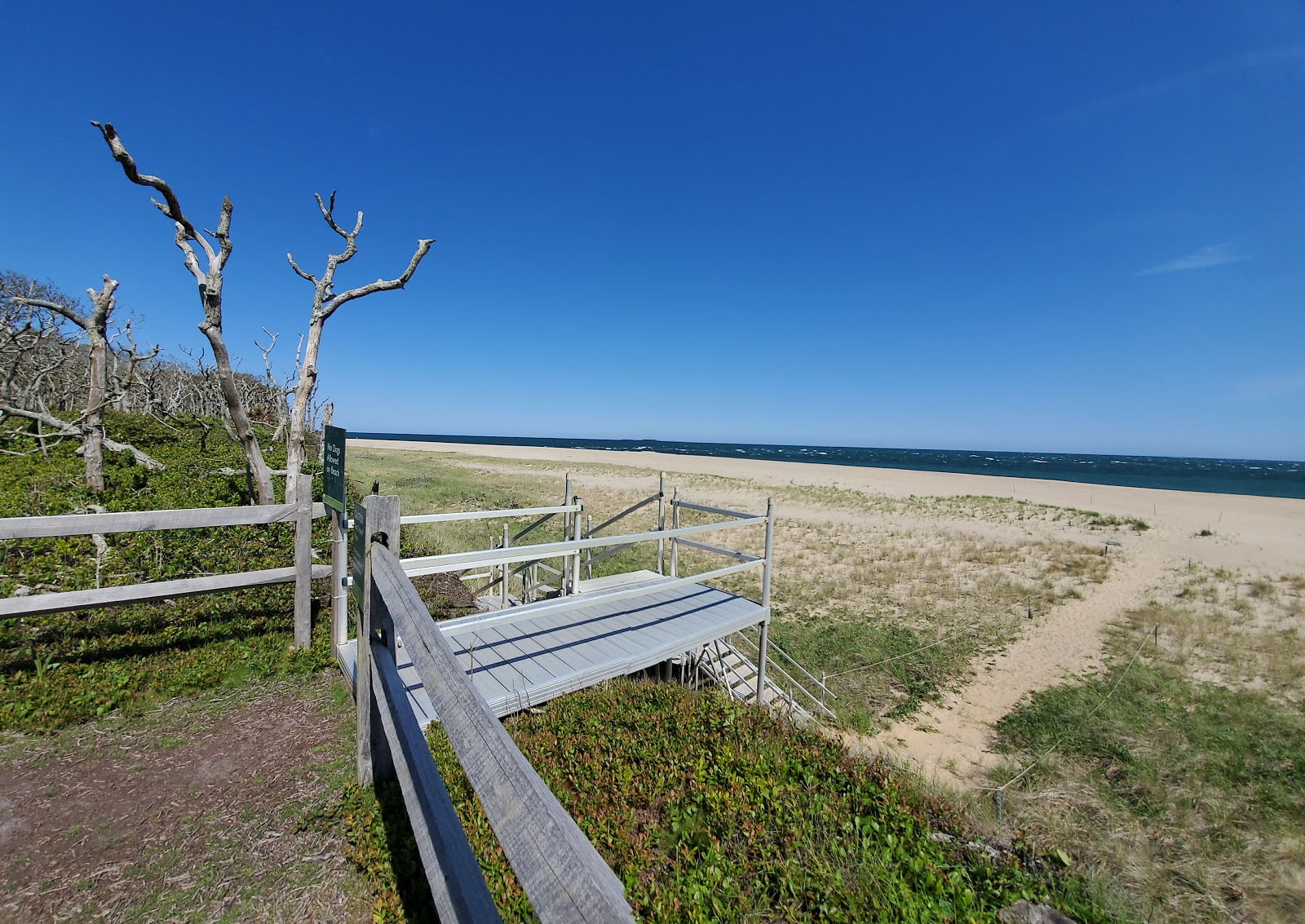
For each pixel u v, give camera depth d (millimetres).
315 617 4812
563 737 3826
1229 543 18984
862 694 8094
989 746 6766
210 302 7211
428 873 1660
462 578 7734
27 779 2740
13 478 8977
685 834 3016
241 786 2793
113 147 6047
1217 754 6430
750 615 5918
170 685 3660
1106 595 13047
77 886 2141
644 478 36875
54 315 16359
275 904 2148
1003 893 2994
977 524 22031
